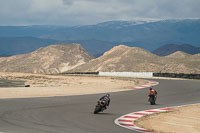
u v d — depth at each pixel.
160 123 42.78
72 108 53.28
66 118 42.22
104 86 113.38
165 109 56.69
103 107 49.06
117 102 65.25
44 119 40.50
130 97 75.50
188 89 99.56
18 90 85.81
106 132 33.00
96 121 40.81
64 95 77.25
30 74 172.62
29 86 101.81
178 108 58.56
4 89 87.50
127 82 139.00
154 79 165.75
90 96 75.31
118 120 42.88
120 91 91.56
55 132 31.50
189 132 37.28
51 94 79.50
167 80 152.62
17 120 38.69
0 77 140.00
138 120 44.00
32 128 33.34
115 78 179.50
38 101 62.31
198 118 48.62
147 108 57.41
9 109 49.09
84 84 124.31
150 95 63.41
